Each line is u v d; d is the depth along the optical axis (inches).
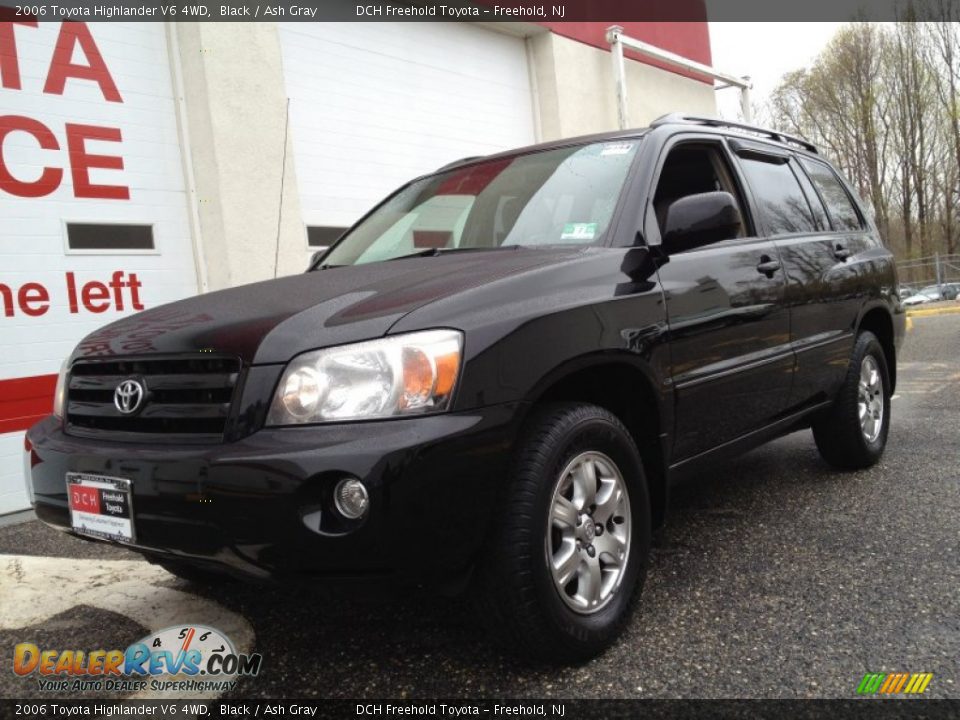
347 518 72.3
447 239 124.5
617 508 93.3
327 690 85.8
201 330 85.5
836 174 181.9
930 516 130.2
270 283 109.4
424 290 86.3
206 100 234.8
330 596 75.2
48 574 129.7
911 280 1210.0
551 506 82.6
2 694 89.4
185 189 238.8
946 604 96.5
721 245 121.3
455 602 107.0
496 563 79.1
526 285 88.0
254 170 247.0
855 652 86.3
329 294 91.4
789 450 189.0
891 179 1322.6
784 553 117.8
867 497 143.9
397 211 143.3
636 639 92.7
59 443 91.8
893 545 117.9
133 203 225.1
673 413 102.9
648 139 118.8
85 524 87.7
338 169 285.3
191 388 81.8
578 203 112.9
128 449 82.7
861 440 157.4
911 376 305.9
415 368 75.5
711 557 118.3
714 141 133.0
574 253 100.3
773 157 152.9
